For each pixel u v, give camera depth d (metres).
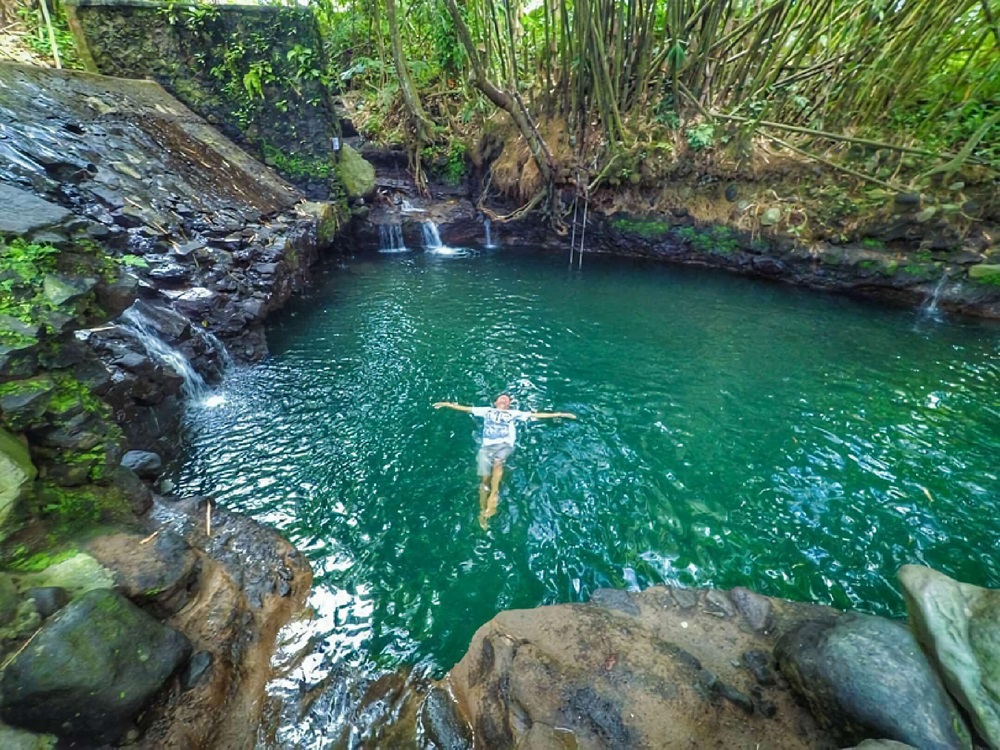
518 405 7.86
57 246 4.63
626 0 13.85
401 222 16.41
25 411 3.90
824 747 3.23
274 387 8.11
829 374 8.88
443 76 17.47
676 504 5.98
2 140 7.92
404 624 4.55
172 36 12.85
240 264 9.70
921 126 11.97
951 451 6.88
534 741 3.28
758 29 13.01
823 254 12.63
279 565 4.89
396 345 9.72
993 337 10.28
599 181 14.88
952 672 3.05
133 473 4.93
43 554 3.69
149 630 3.39
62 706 2.87
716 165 13.87
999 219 11.05
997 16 10.20
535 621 4.28
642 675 3.71
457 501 5.97
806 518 5.79
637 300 12.36
